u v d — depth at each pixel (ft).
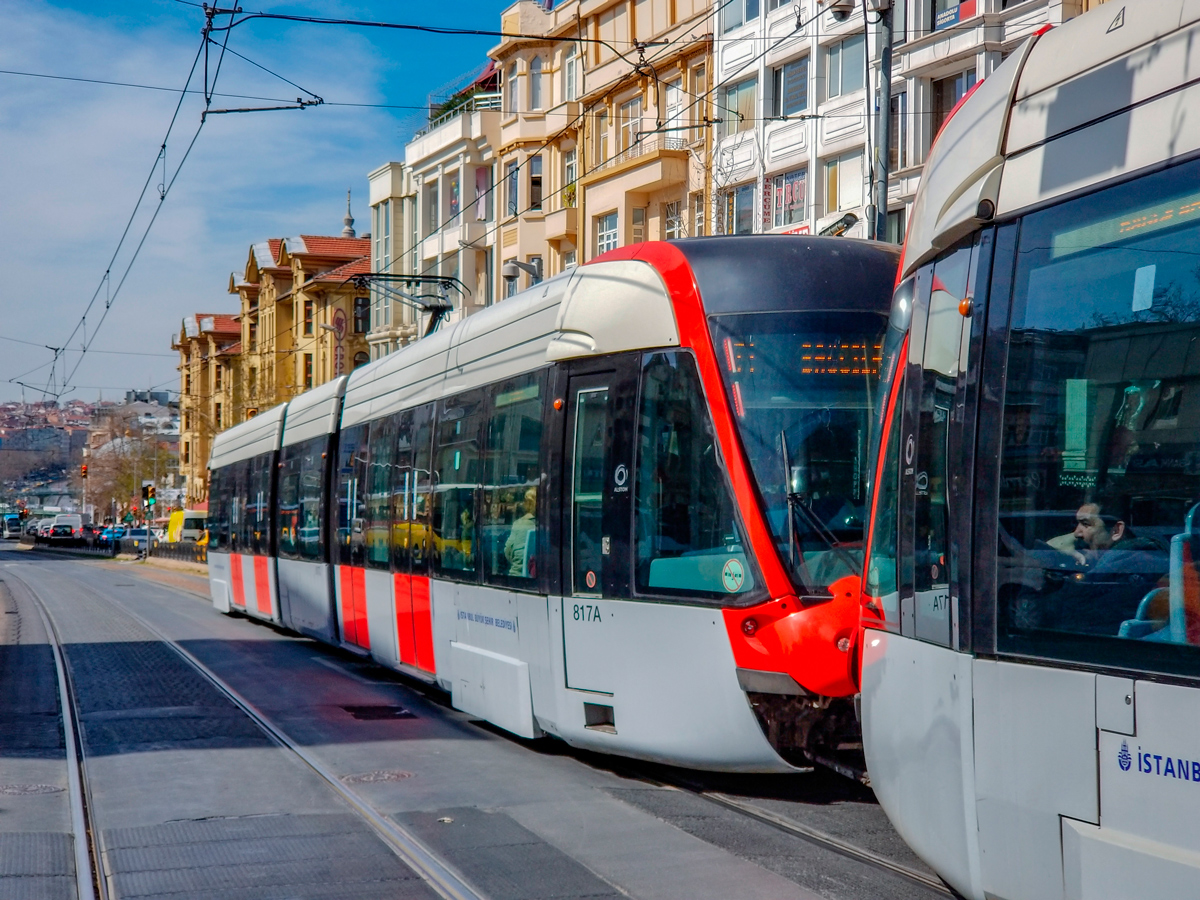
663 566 26.40
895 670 18.61
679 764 26.30
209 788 28.60
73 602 103.19
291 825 25.08
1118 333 14.17
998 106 16.71
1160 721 13.15
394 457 43.80
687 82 109.29
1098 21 15.19
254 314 250.16
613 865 21.77
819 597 24.14
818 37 94.99
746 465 25.16
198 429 297.12
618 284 28.81
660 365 27.07
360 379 51.44
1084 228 14.83
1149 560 13.53
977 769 15.84
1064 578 14.64
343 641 51.34
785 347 25.91
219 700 42.80
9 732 36.63
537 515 30.83
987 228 16.53
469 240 142.20
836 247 27.35
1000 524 15.74
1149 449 13.67
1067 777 14.33
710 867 21.45
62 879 21.25
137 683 47.55
